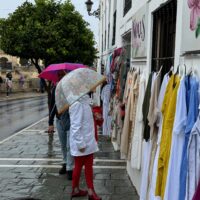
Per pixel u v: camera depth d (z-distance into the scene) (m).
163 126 4.54
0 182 7.23
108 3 17.89
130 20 9.30
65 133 7.63
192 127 3.88
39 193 6.64
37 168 8.22
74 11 13.84
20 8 13.48
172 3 5.25
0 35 13.41
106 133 11.66
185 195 4.01
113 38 14.66
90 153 6.21
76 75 6.12
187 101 4.08
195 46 4.08
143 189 5.58
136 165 6.38
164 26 5.81
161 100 4.88
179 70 4.64
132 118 6.68
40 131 13.39
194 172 3.80
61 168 8.02
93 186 6.50
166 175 4.41
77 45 13.79
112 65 10.48
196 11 4.05
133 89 6.68
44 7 13.45
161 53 5.89
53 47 13.17
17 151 9.85
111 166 8.51
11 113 20.86
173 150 4.20
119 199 6.38
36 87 45.44
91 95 6.37
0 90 38.03
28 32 12.95
